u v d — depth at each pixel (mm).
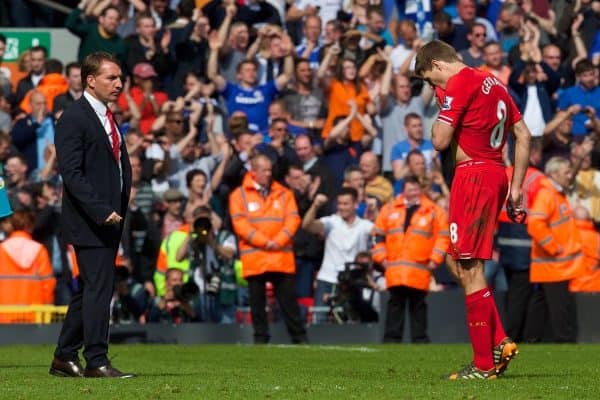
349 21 75375
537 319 56188
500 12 74812
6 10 77625
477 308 29672
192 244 57031
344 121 67500
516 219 30297
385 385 28109
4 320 55375
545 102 69875
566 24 75625
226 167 64812
